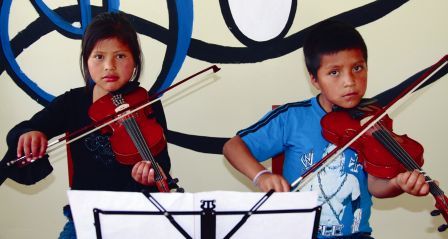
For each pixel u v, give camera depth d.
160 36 2.44
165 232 1.49
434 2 2.40
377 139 1.80
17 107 2.47
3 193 2.51
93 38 1.93
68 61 2.46
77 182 1.95
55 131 2.01
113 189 1.94
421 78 1.88
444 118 2.46
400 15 2.41
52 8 2.42
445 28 2.42
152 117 2.01
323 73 1.81
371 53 2.44
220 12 2.43
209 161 2.51
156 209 1.45
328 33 1.82
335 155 1.72
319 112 1.90
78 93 2.04
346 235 1.82
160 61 2.46
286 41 2.44
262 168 1.72
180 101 2.48
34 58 2.45
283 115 1.90
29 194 2.51
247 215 1.45
